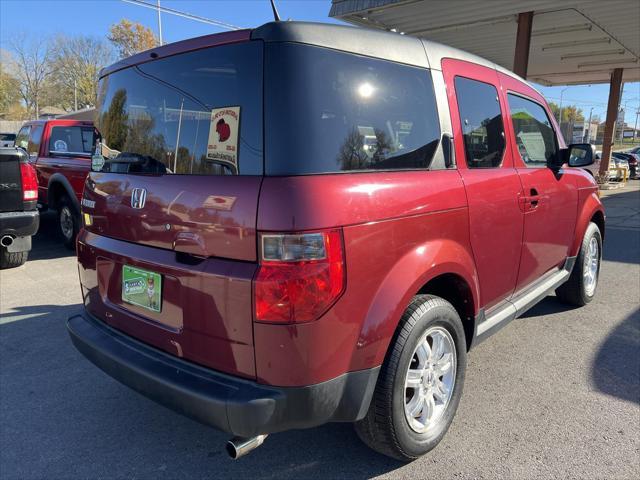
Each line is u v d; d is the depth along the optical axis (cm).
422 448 254
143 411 316
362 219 208
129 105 266
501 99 331
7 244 587
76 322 288
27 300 523
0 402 324
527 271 359
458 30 1323
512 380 348
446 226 256
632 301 516
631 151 2900
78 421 304
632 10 1116
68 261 693
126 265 253
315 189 196
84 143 830
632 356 385
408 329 233
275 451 274
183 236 221
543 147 391
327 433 291
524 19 1147
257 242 195
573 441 278
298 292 192
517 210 326
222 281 203
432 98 266
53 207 759
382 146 232
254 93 205
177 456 271
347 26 232
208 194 211
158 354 237
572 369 364
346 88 219
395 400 232
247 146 204
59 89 6334
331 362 203
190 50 231
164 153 241
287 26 206
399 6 1084
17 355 393
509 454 267
